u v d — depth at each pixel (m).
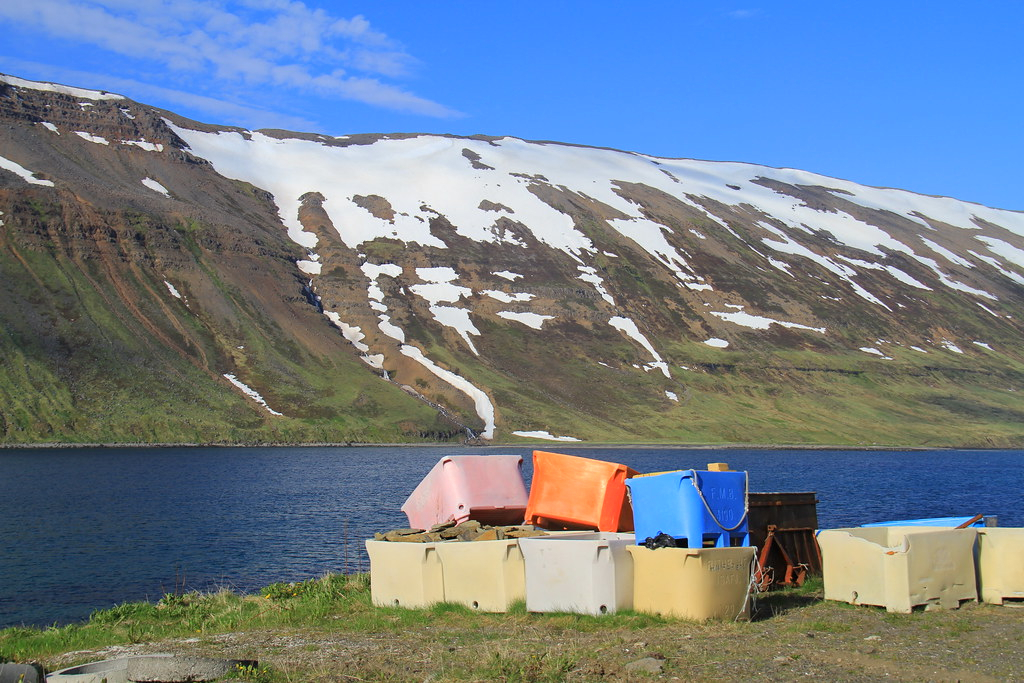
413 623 17.97
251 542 40.47
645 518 18.98
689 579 17.38
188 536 42.31
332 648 16.19
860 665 14.34
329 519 48.81
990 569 19.44
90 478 74.44
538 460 21.92
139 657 14.43
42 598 29.50
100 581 32.12
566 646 15.55
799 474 87.69
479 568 18.73
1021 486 74.62
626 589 17.86
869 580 18.80
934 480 81.31
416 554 19.45
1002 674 13.82
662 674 13.88
